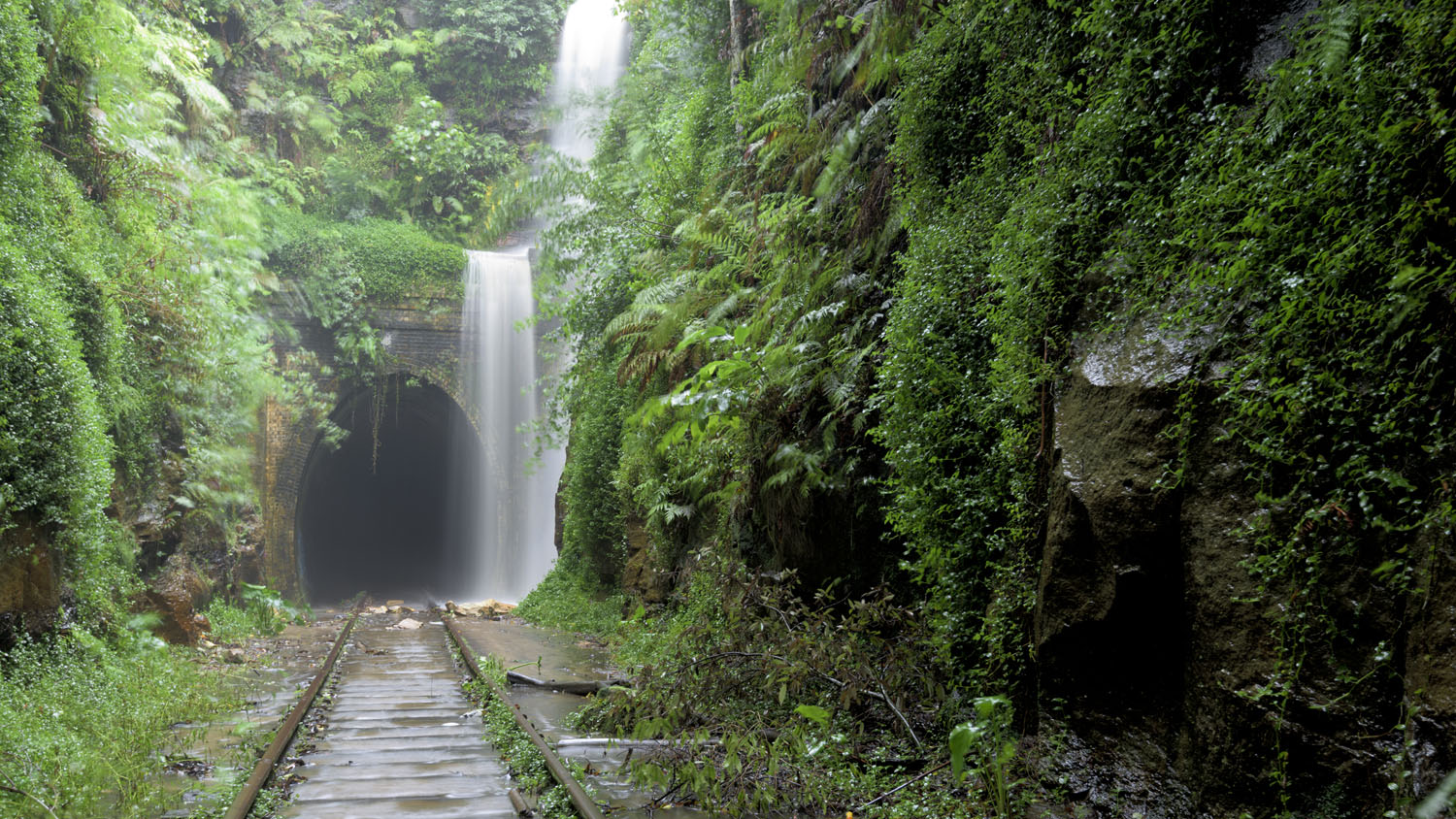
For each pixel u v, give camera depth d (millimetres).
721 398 8016
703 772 4855
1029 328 4824
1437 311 2750
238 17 25094
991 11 5871
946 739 5211
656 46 16484
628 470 13492
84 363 9375
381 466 31438
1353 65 2986
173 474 13930
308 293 23000
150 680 8648
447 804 5254
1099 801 4145
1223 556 3512
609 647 12398
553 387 19422
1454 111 2686
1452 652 2623
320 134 27250
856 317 7484
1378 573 2770
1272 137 3332
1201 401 3676
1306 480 3168
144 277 13281
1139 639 4047
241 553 19281
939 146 6492
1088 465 4195
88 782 5348
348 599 28203
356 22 29188
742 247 10258
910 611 5969
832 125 8859
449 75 30984
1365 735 2971
